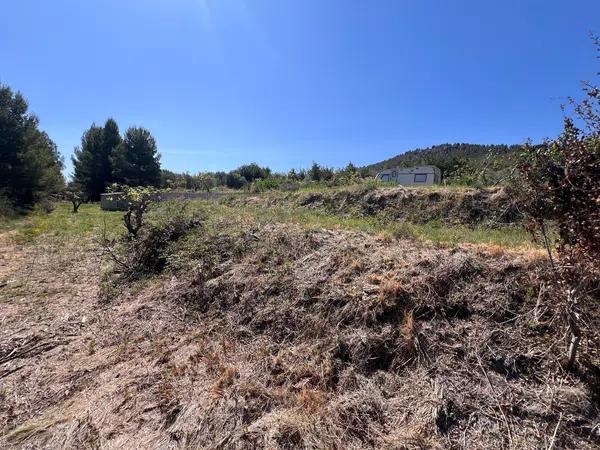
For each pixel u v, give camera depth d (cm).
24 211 1689
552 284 270
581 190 214
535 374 248
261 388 274
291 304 372
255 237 555
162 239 638
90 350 371
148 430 246
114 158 3131
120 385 300
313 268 418
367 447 218
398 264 379
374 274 370
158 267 599
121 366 333
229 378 292
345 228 573
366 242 465
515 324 285
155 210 788
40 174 2020
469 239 496
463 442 212
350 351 297
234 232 588
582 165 213
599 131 213
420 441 214
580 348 256
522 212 257
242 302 405
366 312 322
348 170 2084
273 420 239
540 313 284
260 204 1293
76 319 453
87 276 630
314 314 348
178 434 238
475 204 827
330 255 436
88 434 245
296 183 1731
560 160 224
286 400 261
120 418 260
